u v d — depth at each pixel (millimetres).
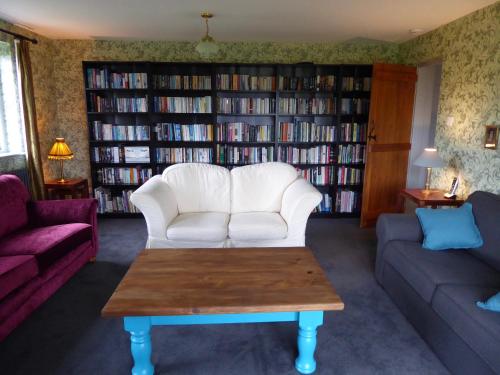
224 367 1917
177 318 1769
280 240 3127
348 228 4441
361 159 4848
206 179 3590
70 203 3195
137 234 4125
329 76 4668
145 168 4855
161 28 4062
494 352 1559
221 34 4340
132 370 1806
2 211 2770
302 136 4789
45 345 2092
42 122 4527
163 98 4645
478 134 3266
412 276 2289
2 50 3793
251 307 1696
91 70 4539
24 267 2244
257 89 4652
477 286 1987
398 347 2102
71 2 3137
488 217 2479
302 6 3221
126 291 1834
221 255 2326
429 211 2717
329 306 1735
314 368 1876
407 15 3486
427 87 5020
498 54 3012
